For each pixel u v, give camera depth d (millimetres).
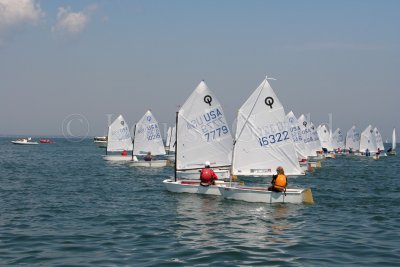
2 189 32438
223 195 27422
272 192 25344
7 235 17156
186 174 36156
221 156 31562
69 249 15164
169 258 14117
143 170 52500
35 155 92438
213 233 17844
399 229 18938
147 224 19641
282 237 17219
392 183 39156
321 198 28406
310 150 70500
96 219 20766
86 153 104438
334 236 17484
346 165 67938
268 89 28078
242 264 13555
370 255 14742
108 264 13422
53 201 26484
